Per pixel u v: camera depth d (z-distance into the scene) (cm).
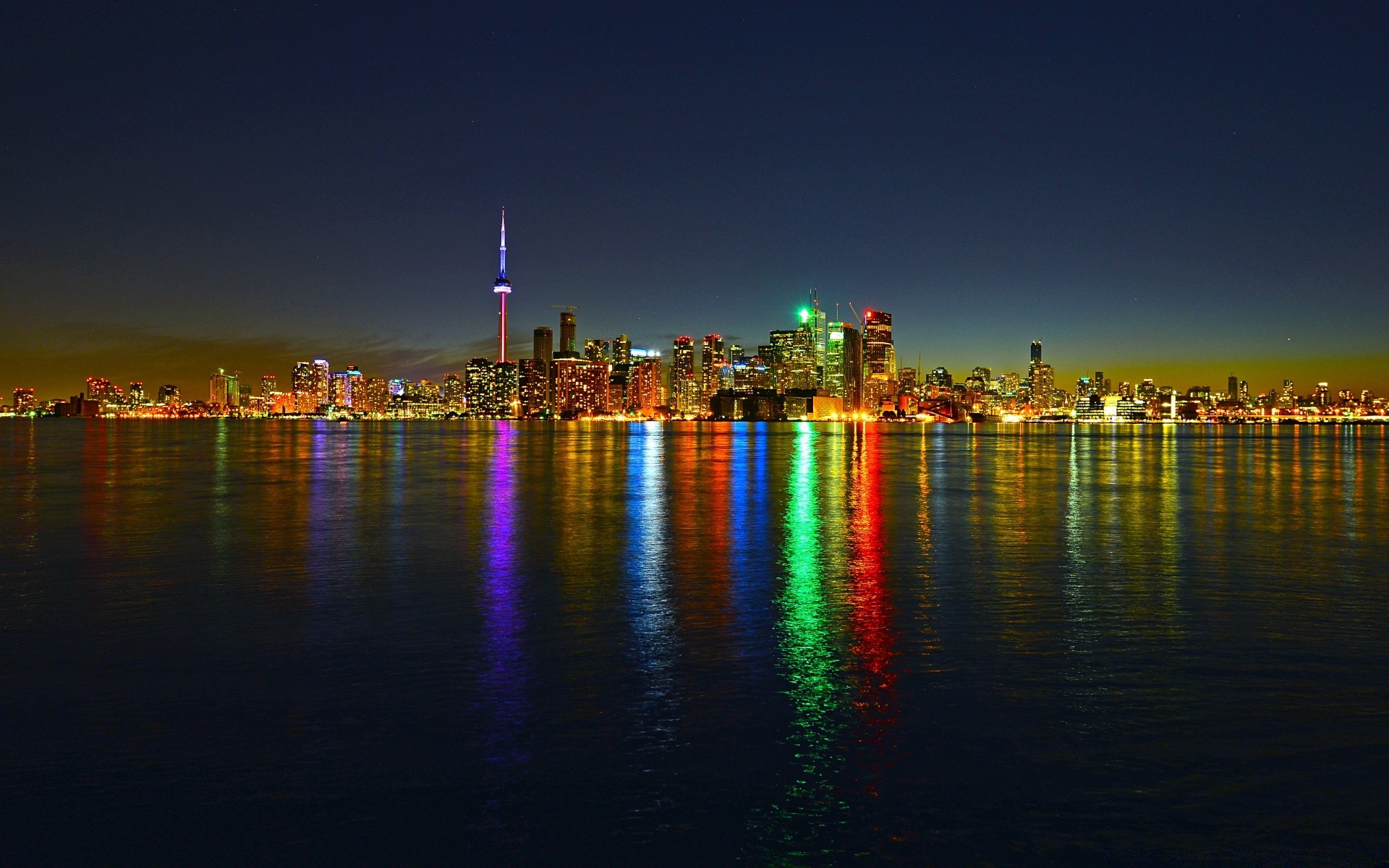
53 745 1023
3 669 1326
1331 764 975
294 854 791
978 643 1486
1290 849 801
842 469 7275
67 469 6894
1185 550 2644
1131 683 1260
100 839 815
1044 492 4938
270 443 13562
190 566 2298
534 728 1080
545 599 1864
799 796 898
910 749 1015
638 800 889
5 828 834
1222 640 1508
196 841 811
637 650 1443
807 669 1327
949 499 4425
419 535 2952
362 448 11594
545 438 17200
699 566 2302
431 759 984
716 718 1112
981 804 883
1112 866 774
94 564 2317
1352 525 3322
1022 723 1094
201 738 1045
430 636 1537
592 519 3459
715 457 9419
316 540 2802
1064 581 2091
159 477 5966
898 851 795
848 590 1975
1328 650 1439
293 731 1068
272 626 1612
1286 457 10169
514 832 827
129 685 1247
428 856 785
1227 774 949
